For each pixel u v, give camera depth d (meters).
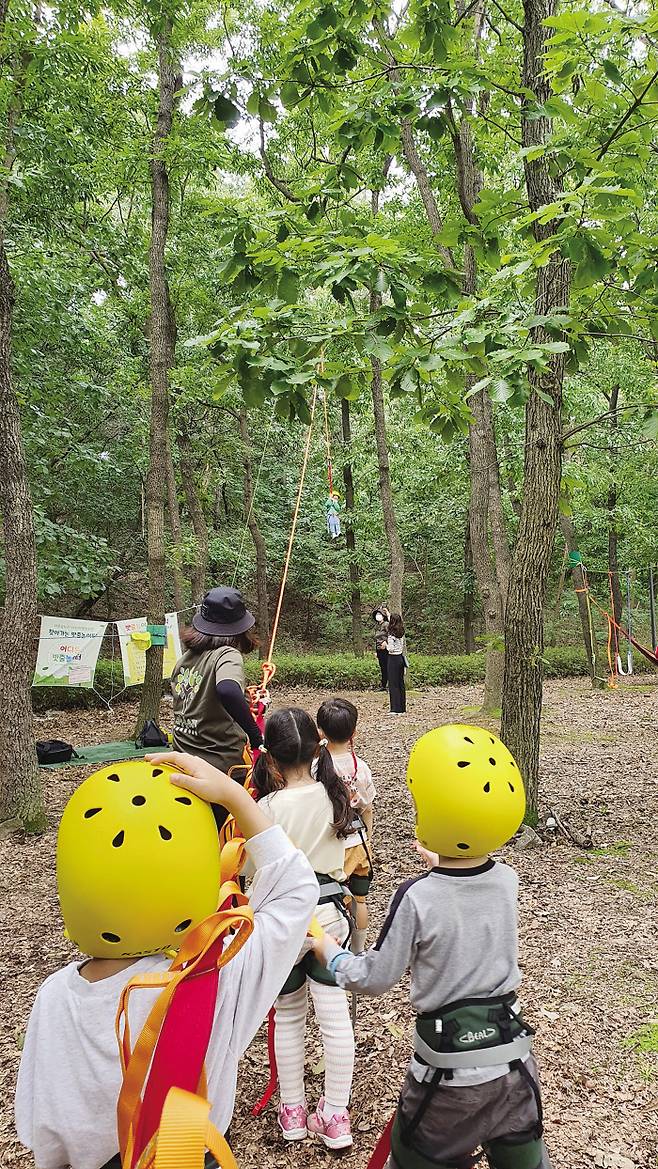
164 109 10.69
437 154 10.72
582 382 15.62
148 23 9.89
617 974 3.82
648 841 5.76
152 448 10.51
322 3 5.06
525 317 4.93
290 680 16.69
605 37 4.30
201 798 1.40
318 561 23.41
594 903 4.70
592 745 9.20
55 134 9.66
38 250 10.45
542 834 5.90
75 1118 1.27
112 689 14.98
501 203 5.49
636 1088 2.95
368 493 22.50
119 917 1.24
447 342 4.61
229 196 16.50
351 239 4.61
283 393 4.43
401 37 5.54
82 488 16.16
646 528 18.00
